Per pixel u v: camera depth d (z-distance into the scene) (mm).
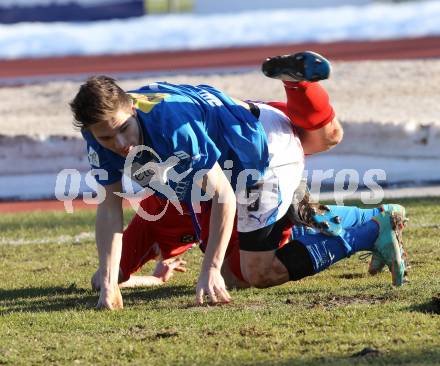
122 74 48031
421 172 29719
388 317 14125
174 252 17984
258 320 14445
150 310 15633
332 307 15070
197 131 14859
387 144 31000
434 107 34719
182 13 72375
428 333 13266
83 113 13969
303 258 16219
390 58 47406
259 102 16844
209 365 12406
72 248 21797
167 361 12695
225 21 64812
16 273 19547
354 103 36062
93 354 13156
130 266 17641
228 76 44219
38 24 66188
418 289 15797
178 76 45375
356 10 66250
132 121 14312
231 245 16984
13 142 32781
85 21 67000
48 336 14211
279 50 53625
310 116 16281
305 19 63531
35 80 47875
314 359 12414
